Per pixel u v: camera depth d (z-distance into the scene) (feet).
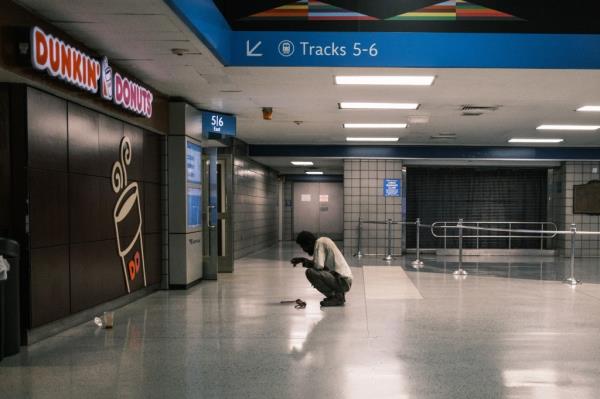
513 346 15.74
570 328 18.16
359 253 46.26
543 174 51.44
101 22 15.16
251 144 46.03
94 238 19.12
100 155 19.60
